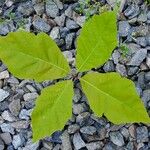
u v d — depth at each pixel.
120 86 0.31
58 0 0.66
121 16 0.64
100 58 0.31
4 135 0.60
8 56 0.30
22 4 0.66
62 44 0.64
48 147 0.59
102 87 0.31
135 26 0.64
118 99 0.30
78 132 0.59
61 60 0.31
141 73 0.61
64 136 0.59
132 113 0.30
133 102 0.30
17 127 0.60
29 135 0.60
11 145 0.60
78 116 0.59
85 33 0.30
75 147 0.58
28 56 0.31
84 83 0.31
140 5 0.64
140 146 0.58
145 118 0.30
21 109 0.61
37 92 0.61
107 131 0.58
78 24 0.64
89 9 0.64
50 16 0.65
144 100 0.59
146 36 0.63
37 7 0.66
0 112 0.61
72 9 0.65
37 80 0.31
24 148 0.59
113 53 0.61
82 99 0.60
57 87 0.32
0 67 0.63
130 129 0.58
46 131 0.31
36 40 0.31
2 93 0.62
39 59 0.31
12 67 0.30
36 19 0.65
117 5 0.59
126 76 0.61
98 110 0.31
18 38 0.30
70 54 0.62
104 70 0.61
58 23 0.65
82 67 0.31
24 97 0.61
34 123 0.31
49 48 0.31
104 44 0.30
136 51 0.62
